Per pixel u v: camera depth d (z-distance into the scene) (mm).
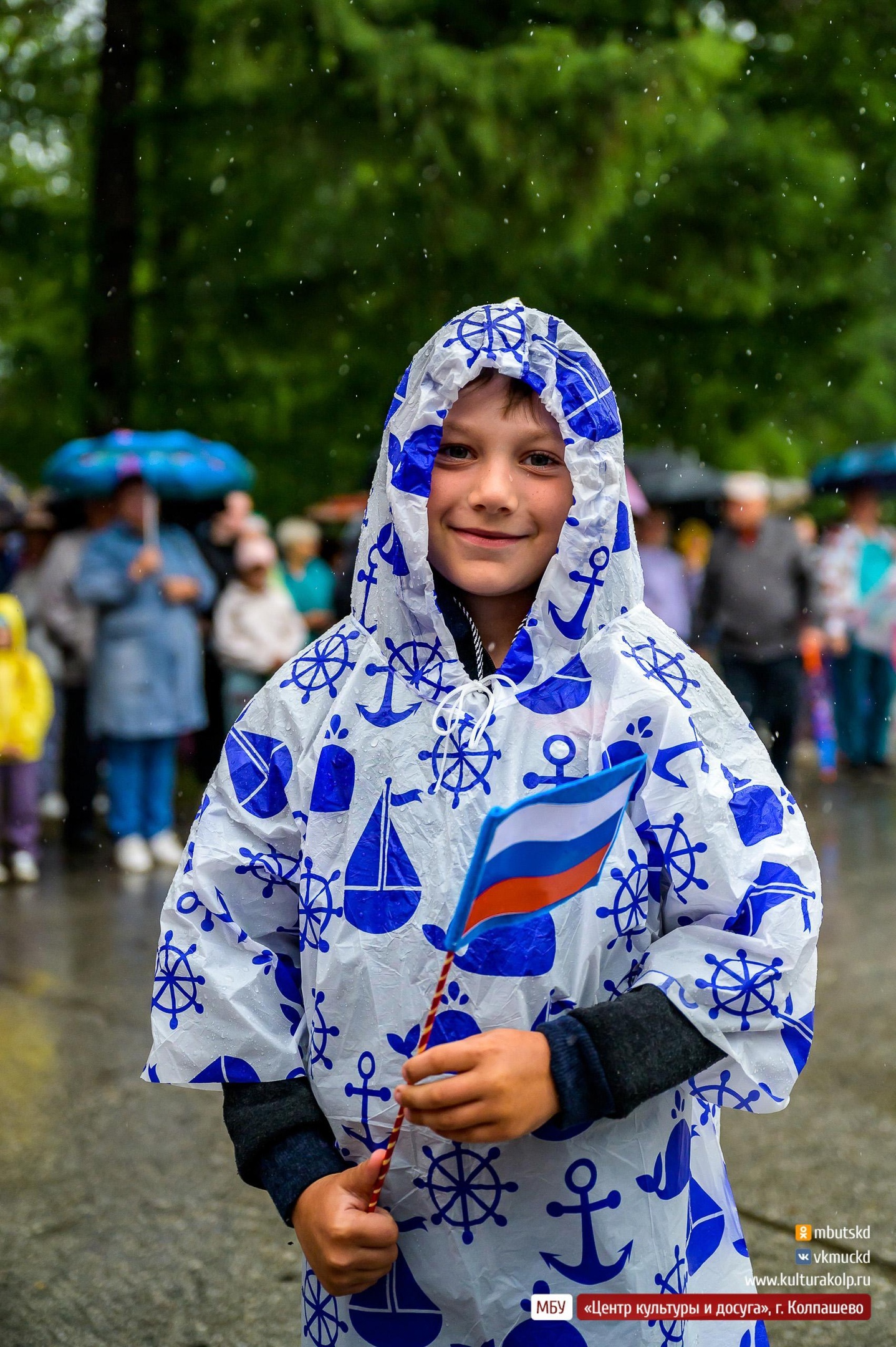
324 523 10805
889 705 9844
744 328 8453
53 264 8055
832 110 8289
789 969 1492
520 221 7473
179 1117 3678
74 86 8211
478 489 1556
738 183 8219
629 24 7387
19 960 5266
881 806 8328
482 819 1508
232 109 7227
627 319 8312
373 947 1513
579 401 1553
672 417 8570
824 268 8492
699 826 1503
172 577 6910
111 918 5941
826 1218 2984
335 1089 1525
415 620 1588
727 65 7414
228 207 7473
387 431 1631
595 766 1521
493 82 6996
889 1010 4371
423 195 7414
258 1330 2625
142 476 6836
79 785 7559
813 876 1546
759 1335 1703
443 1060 1377
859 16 8117
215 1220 3078
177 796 8984
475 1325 1495
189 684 7020
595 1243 1484
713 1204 1680
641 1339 1497
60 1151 3463
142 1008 4625
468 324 1562
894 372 11086
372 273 7590
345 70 7102
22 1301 2736
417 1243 1507
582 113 7152
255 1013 1574
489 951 1477
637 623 1596
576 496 1547
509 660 1553
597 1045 1406
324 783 1564
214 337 7699
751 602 7891
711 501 11672
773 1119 3551
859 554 9898
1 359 9375
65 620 7426
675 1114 1551
